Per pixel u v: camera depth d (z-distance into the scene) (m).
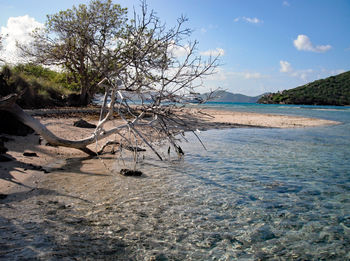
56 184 6.20
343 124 24.86
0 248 3.54
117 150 10.62
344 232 4.52
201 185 6.72
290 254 3.87
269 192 6.34
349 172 8.12
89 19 21.09
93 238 4.03
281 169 8.41
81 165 8.07
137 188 6.31
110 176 7.12
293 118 30.00
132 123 8.38
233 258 3.72
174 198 5.80
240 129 19.59
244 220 4.88
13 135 10.17
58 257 3.46
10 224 4.21
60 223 4.39
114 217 4.76
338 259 3.76
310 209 5.41
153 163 8.88
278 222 4.84
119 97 8.44
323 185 6.90
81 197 5.55
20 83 18.67
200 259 3.66
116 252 3.71
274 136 16.08
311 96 177.38
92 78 25.34
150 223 4.62
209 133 17.12
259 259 3.72
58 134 11.52
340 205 5.62
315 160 9.71
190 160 9.48
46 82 26.12
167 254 3.75
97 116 19.22
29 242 3.75
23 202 5.08
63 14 22.34
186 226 4.58
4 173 6.42
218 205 5.51
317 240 4.26
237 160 9.56
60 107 22.47
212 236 4.29
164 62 7.92
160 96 8.38
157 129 9.34
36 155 8.39
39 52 25.34
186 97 8.45
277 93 184.38
